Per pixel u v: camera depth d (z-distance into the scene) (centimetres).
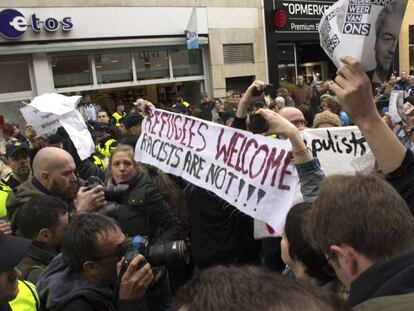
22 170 442
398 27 193
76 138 493
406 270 103
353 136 368
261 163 284
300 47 1898
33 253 231
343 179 137
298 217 177
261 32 1644
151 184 353
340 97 162
